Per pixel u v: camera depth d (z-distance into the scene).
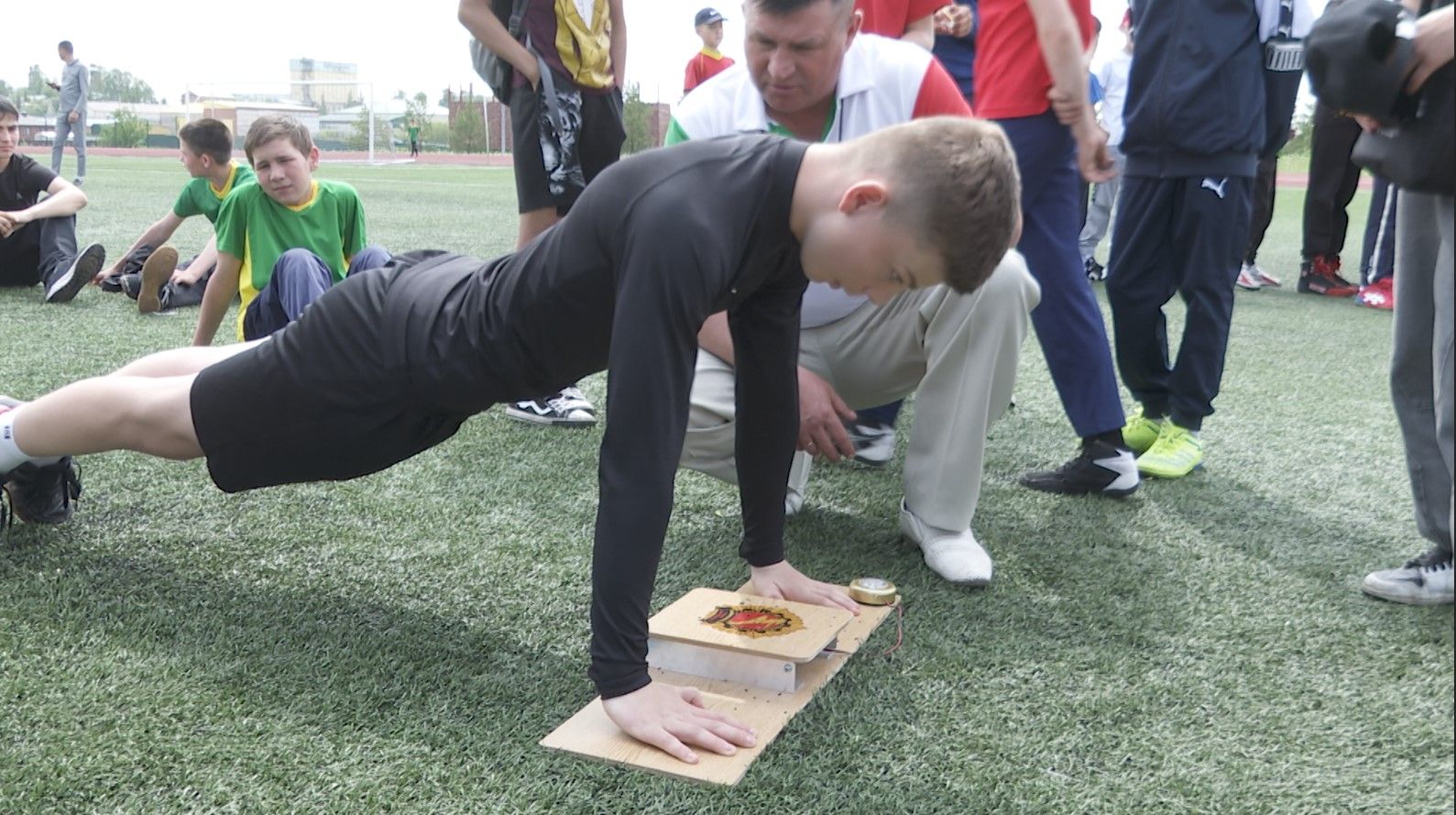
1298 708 1.73
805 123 2.24
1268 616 2.08
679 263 1.40
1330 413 3.81
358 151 49.34
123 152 36.06
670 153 1.51
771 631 1.74
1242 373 4.45
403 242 8.21
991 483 2.93
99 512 2.36
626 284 1.44
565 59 3.40
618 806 1.41
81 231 7.87
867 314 2.35
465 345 1.67
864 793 1.46
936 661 1.85
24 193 5.23
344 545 2.26
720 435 2.32
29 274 5.26
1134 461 2.81
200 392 1.83
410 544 2.29
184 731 1.54
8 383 3.32
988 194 1.34
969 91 3.43
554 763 1.49
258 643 1.81
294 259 3.13
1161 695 1.76
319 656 1.78
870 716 1.66
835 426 2.20
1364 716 1.70
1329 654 1.92
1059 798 1.46
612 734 1.54
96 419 1.93
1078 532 2.55
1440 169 1.09
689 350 1.46
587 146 3.64
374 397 1.74
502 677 1.74
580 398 3.34
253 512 2.42
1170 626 2.03
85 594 1.96
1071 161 2.69
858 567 2.29
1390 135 1.14
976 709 1.69
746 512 1.93
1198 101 2.80
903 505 2.37
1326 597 2.19
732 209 1.44
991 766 1.53
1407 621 2.07
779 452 1.83
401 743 1.53
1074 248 2.73
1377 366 4.65
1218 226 2.89
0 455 2.06
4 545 2.14
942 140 1.35
